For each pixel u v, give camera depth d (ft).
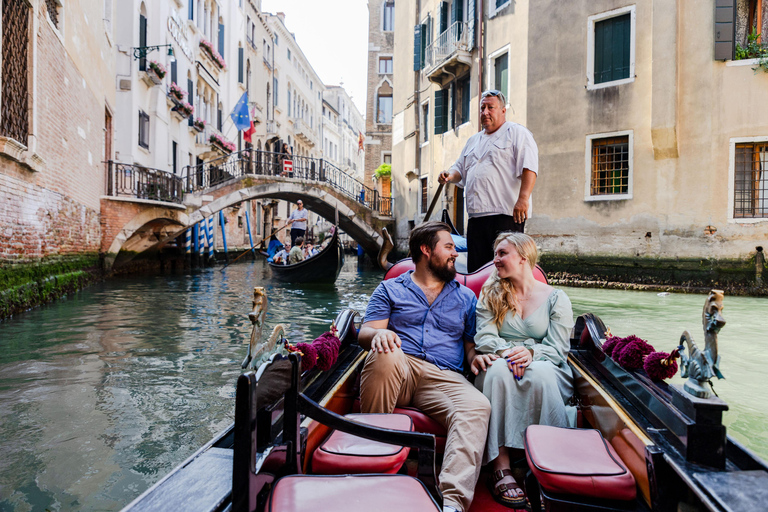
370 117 94.79
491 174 11.23
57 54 27.22
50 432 10.56
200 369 15.28
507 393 7.04
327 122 149.07
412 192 61.46
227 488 3.84
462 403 6.83
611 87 36.42
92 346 17.85
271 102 100.07
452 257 8.15
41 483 8.51
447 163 52.85
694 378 4.82
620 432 5.85
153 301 29.48
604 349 7.31
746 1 33.53
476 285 9.64
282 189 59.16
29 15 22.85
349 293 37.22
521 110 41.09
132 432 10.62
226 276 50.11
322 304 30.81
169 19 53.62
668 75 33.91
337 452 5.62
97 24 36.96
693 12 33.68
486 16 45.80
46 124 25.64
